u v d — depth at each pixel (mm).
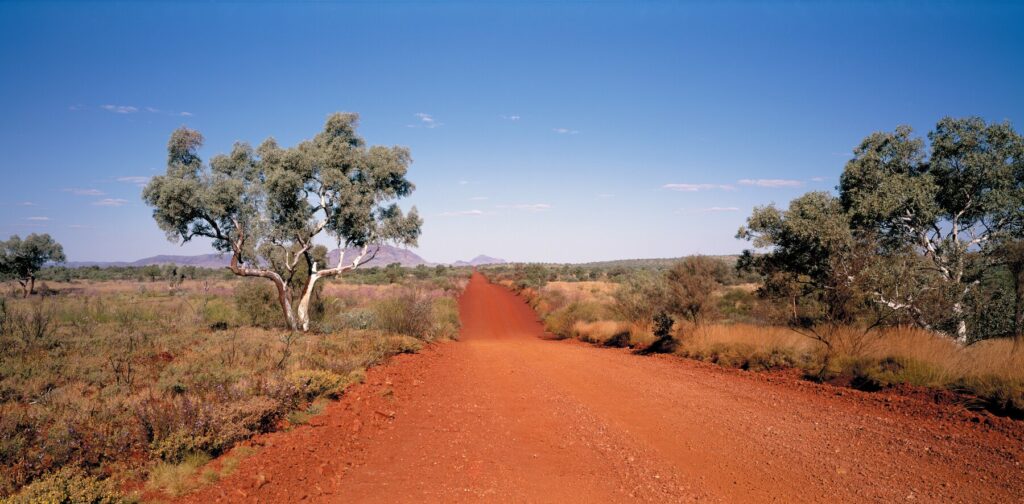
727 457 6641
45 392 8281
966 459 6121
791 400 9656
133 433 6141
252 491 5371
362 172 20406
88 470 5387
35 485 4574
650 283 22984
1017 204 12867
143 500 5020
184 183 16531
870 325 12023
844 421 8031
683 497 5418
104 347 12359
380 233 20516
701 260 19484
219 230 17859
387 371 12969
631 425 8320
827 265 13594
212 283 59406
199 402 7148
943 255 13352
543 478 6023
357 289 47906
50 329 14883
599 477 6043
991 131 13219
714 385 11398
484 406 9891
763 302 15836
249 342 13805
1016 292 11289
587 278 89812
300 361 11312
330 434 7473
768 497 5348
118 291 46438
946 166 13828
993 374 8484
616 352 19078
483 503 5285
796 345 12727
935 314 11352
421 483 5832
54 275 70312
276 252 18859
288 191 18359
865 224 14195
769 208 14531
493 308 49281
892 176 14172
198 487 5395
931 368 9492
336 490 5562
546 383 12281
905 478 5672
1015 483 5379
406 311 21781
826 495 5328
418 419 8750
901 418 8016
